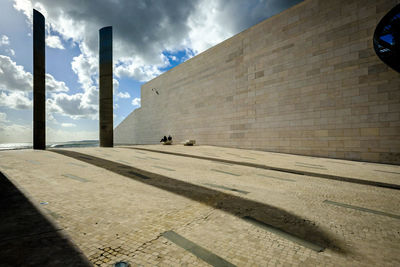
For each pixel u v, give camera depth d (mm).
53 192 5492
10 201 4609
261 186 6797
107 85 27594
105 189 5980
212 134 27766
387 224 3885
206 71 28875
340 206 4895
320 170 9969
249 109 22828
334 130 16312
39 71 21922
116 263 2486
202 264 2547
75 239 3041
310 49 17828
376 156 14305
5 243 2730
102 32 28000
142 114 44750
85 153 16484
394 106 13734
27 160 11719
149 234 3305
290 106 19109
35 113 21484
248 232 3471
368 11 14852
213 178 7918
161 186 6500
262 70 21547
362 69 15070
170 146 27016
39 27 22188
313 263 2613
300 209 4641
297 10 18719
